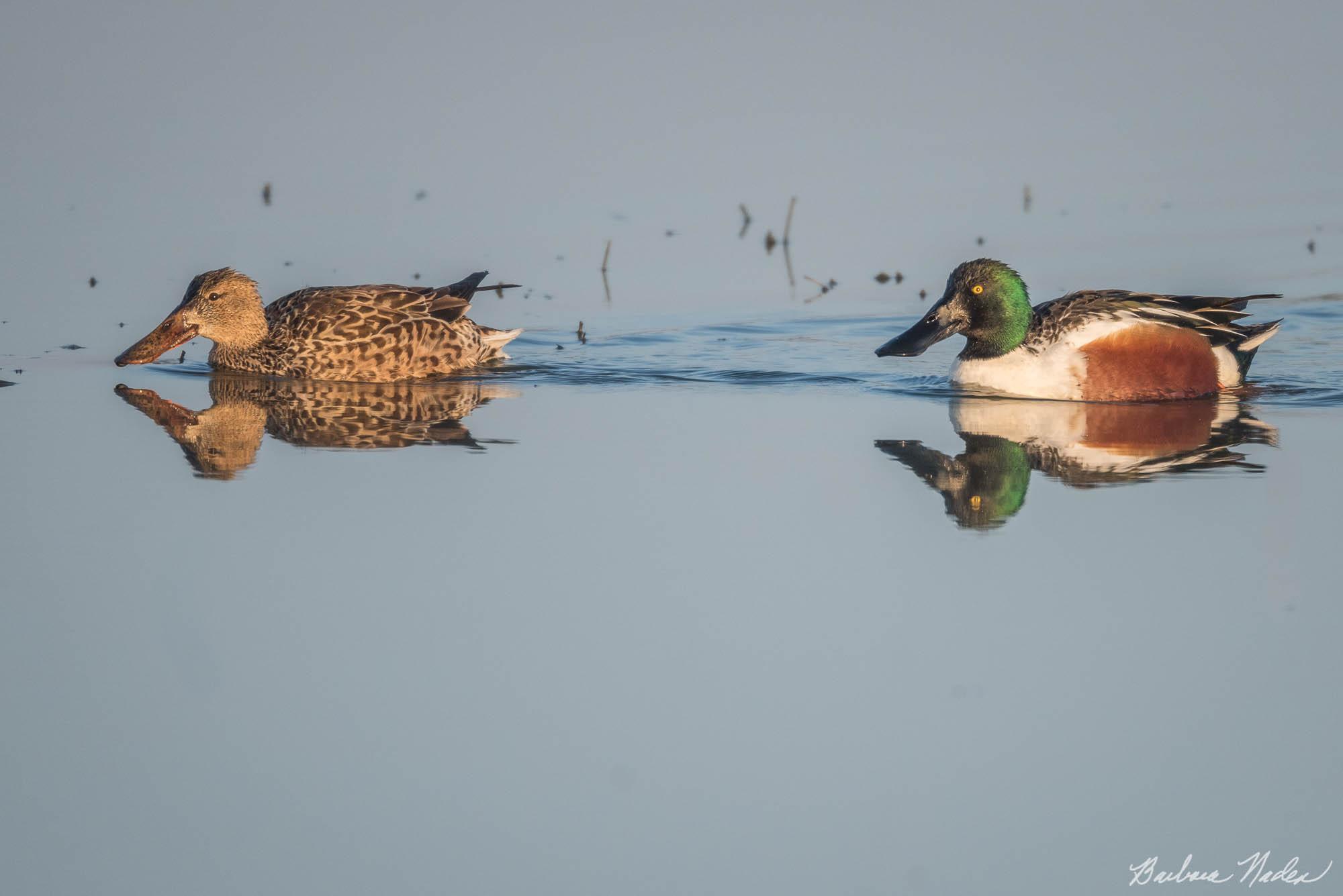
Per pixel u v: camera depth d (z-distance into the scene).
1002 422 13.27
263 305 16.06
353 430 13.05
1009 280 14.41
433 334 15.60
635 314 18.00
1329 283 18.23
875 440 12.62
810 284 19.16
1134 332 14.14
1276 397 14.34
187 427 13.14
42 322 16.73
